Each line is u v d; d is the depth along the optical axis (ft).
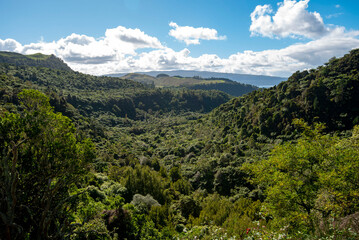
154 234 61.82
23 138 27.35
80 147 30.83
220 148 234.58
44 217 23.82
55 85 531.91
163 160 263.90
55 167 28.63
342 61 248.11
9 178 21.81
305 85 249.75
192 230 50.78
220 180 161.48
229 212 92.58
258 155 189.16
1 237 20.92
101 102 494.59
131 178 129.08
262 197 124.57
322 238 18.54
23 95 28.91
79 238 33.94
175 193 144.25
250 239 24.06
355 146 40.24
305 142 42.09
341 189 33.19
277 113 230.07
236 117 310.45
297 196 38.01
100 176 123.24
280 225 35.83
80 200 49.39
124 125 460.14
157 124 490.90
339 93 193.98
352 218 19.44
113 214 51.93
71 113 294.46
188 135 366.02
